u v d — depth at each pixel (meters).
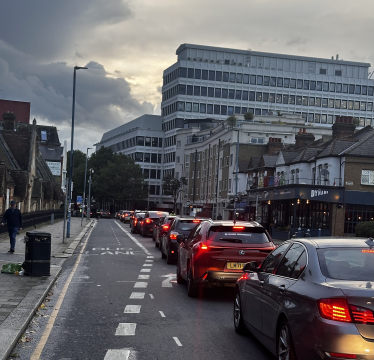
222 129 77.94
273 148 64.19
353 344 4.90
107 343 7.50
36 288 11.65
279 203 52.72
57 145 100.69
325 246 6.20
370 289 5.14
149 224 36.72
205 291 12.84
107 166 111.38
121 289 12.66
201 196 89.56
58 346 7.26
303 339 5.36
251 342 7.74
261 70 104.12
